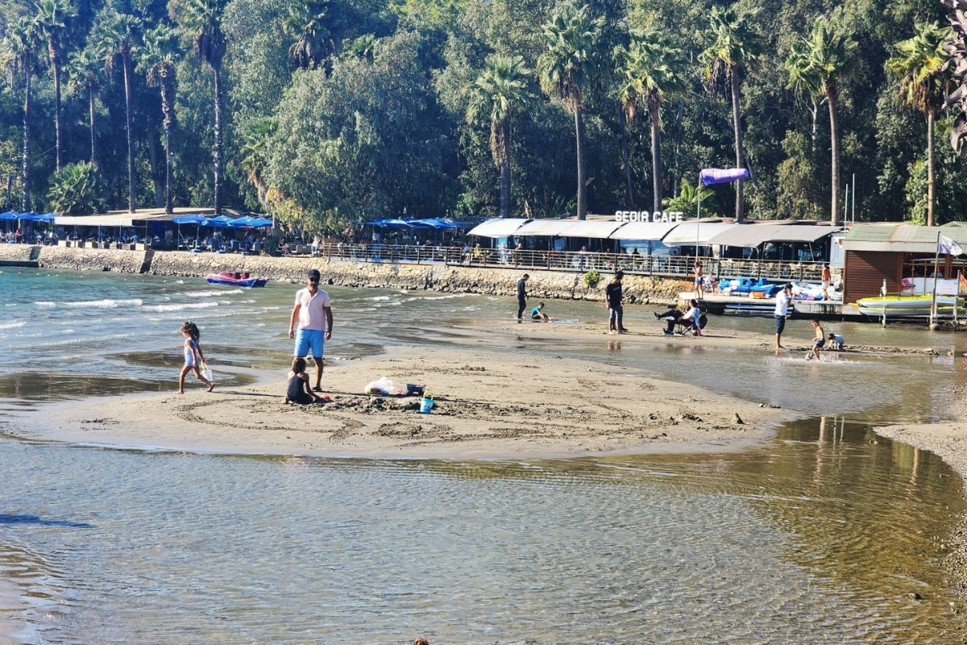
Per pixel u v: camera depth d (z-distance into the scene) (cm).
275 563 1062
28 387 2334
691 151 8738
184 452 1606
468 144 9569
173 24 13050
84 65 11506
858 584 1037
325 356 3072
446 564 1074
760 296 5350
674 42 7888
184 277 9000
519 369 2719
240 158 10850
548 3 9769
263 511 1262
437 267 7712
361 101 8838
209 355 3070
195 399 2088
